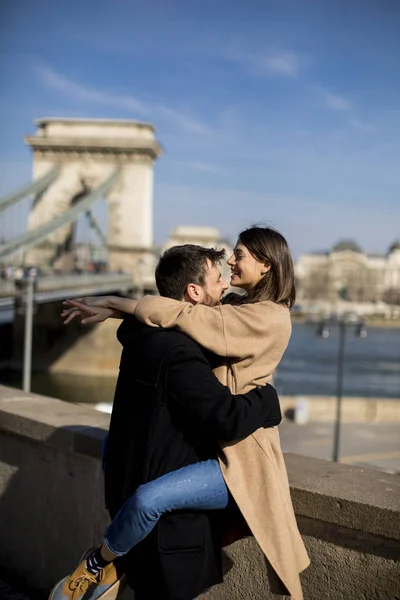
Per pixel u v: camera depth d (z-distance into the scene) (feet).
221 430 7.38
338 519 8.47
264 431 7.97
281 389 156.76
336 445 80.28
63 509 12.09
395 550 8.11
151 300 7.85
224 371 7.87
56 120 187.01
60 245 176.24
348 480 9.13
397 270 536.42
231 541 8.37
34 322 151.84
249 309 7.80
